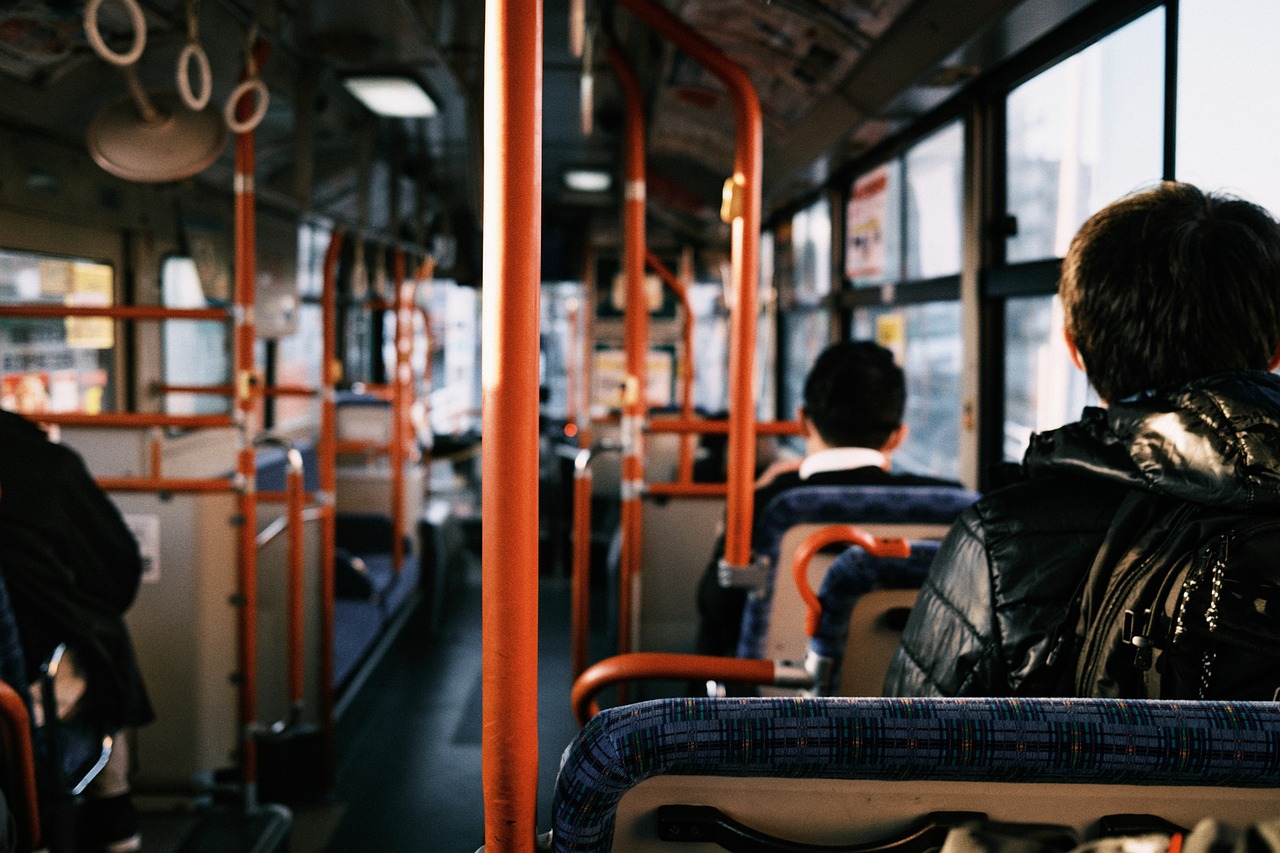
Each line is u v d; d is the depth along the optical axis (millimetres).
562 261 8828
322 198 5977
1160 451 896
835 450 2463
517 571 806
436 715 4777
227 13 3564
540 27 800
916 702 771
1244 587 815
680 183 6844
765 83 4188
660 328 8859
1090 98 2629
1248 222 1005
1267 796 769
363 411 7078
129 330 4422
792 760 754
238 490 3377
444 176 7809
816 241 5664
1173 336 986
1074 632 909
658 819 788
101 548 2518
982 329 3256
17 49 3285
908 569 1605
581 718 1568
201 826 3309
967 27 2674
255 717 3439
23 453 2391
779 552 2148
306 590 4094
